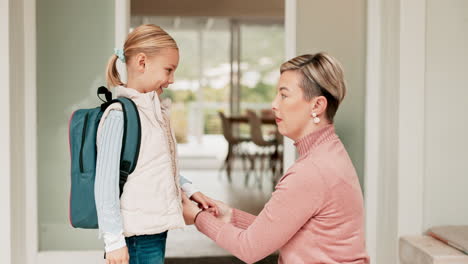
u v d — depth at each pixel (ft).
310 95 5.10
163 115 5.78
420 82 8.94
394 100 9.17
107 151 5.08
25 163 9.39
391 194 9.31
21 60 9.21
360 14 9.85
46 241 9.71
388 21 9.35
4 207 8.63
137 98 5.41
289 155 10.00
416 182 9.00
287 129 5.25
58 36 9.55
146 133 5.33
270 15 27.27
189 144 42.65
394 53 9.15
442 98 9.16
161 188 5.39
